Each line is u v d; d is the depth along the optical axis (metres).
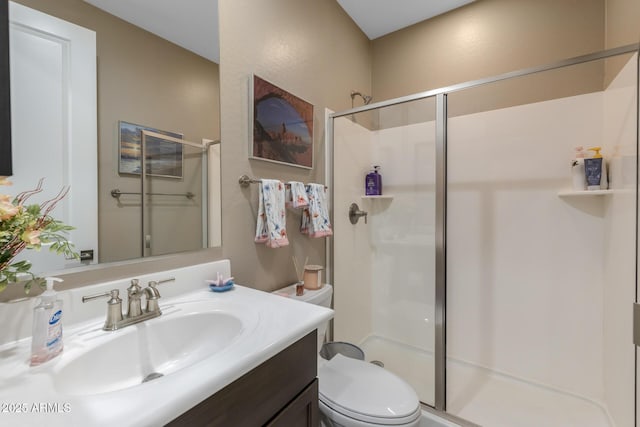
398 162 2.14
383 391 1.14
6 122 0.68
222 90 1.21
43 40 0.74
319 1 1.81
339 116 1.95
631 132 1.21
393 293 2.22
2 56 0.68
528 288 1.76
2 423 0.43
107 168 0.87
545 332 1.72
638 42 1.18
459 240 1.97
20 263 0.63
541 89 1.69
